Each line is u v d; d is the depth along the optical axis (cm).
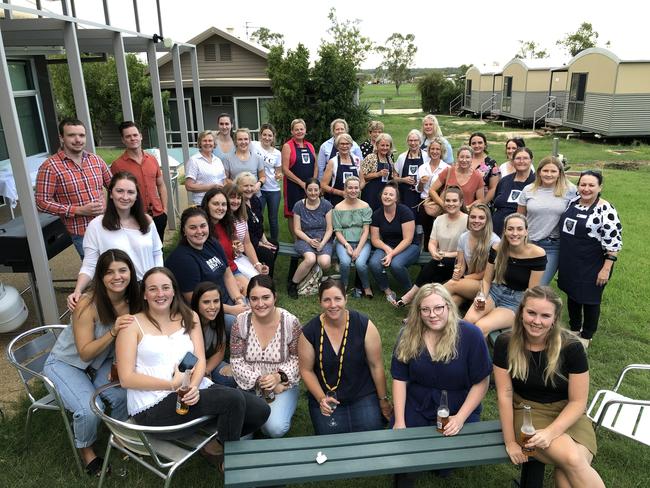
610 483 292
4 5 368
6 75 369
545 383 272
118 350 279
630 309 510
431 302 279
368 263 547
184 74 1744
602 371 406
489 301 410
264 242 560
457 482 294
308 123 1692
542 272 398
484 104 2741
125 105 611
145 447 256
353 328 303
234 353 323
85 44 684
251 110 1775
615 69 1633
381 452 257
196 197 616
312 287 556
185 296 378
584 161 1427
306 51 1644
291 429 343
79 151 411
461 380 287
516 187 521
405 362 296
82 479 290
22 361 318
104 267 290
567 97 1950
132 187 352
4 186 682
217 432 270
